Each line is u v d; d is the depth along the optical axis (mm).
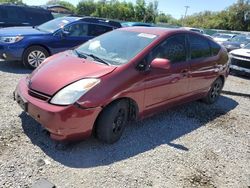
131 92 4027
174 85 4844
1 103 5000
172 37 4871
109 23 9445
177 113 5629
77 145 3904
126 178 3361
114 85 3801
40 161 3459
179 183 3422
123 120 4129
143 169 3584
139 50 4367
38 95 3729
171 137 4566
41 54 8016
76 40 8578
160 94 4594
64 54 4676
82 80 3682
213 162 4000
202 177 3609
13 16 12211
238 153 4371
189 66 5141
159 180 3418
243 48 11562
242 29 69188
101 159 3670
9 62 8555
